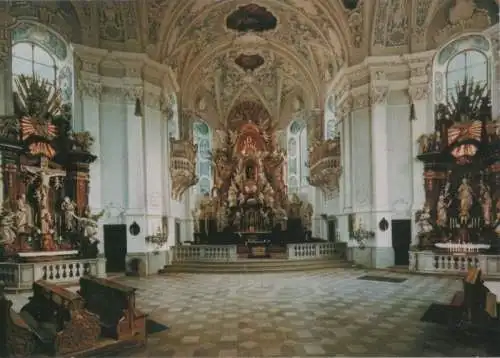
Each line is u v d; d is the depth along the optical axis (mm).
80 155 16734
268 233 26328
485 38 17344
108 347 6758
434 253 16391
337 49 21094
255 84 27969
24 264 13125
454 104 17797
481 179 17016
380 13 18516
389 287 13305
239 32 23078
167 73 20172
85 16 17609
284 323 8844
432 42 18469
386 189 18625
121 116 18266
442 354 6691
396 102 18828
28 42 16984
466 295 7699
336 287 13461
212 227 26875
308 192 26922
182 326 8688
